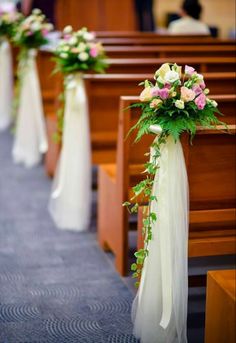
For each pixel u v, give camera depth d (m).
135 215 4.61
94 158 4.77
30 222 4.96
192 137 2.99
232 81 4.29
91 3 8.95
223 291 2.70
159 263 3.06
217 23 11.77
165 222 2.99
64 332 3.32
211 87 4.27
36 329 3.34
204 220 3.29
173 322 3.07
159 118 2.95
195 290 3.81
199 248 3.33
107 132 4.68
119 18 9.18
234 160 3.27
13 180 6.03
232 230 3.47
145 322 3.13
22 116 6.43
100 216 4.46
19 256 4.31
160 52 5.66
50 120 5.86
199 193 3.28
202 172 3.25
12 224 4.91
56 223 4.92
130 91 4.54
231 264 4.04
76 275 4.02
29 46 6.18
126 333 3.32
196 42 6.57
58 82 5.27
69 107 4.57
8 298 3.69
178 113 2.94
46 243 4.55
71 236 4.70
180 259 3.04
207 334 2.92
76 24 8.95
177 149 2.98
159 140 2.96
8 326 3.36
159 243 3.04
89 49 4.47
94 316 3.49
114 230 4.11
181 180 3.01
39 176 6.18
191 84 2.96
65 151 4.69
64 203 4.80
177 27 7.71
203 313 3.53
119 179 3.89
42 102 6.42
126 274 4.01
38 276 4.00
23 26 6.09
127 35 7.12
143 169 3.81
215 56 5.88
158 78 2.94
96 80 4.46
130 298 3.72
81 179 4.71
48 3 8.77
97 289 3.83
